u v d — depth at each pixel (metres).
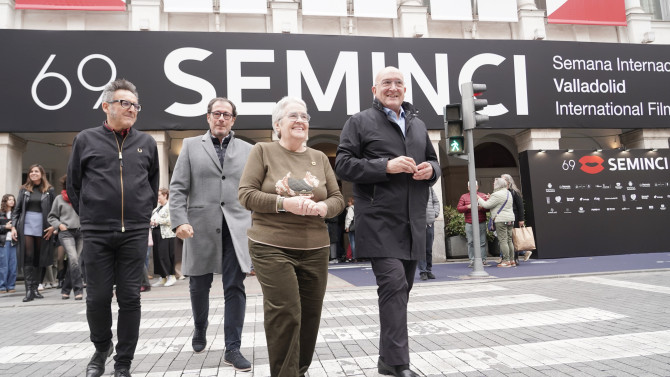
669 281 6.59
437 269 9.60
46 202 7.39
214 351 3.67
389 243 2.90
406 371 2.71
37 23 10.68
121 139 3.06
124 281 2.93
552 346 3.51
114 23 10.94
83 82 10.20
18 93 10.01
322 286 2.55
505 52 11.94
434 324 4.41
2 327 4.97
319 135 13.88
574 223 11.64
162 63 10.54
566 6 12.57
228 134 3.66
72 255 7.02
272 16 11.48
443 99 11.56
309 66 11.11
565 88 12.13
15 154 10.56
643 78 12.59
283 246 2.39
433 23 12.28
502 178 9.77
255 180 2.51
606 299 5.38
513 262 9.58
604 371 2.88
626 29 13.18
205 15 11.31
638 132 12.92
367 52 11.38
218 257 3.38
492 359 3.23
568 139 14.58
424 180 3.09
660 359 3.08
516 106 11.84
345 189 14.77
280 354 2.27
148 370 3.17
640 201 11.98
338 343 3.82
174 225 3.32
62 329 4.78
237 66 10.82
